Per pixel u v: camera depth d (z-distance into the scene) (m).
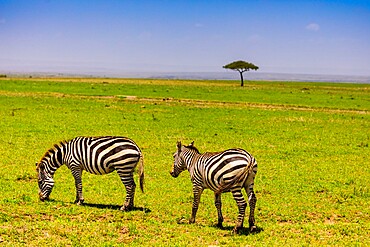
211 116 34.00
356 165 19.45
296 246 10.05
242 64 88.19
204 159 11.12
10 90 49.53
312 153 21.67
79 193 12.90
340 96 57.00
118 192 14.57
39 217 11.55
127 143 12.38
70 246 9.83
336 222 12.46
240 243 10.24
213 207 13.27
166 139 24.00
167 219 11.96
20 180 15.57
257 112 37.34
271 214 12.85
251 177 10.70
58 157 12.95
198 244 10.16
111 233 10.59
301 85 97.38
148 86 67.25
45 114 31.53
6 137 22.77
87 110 34.59
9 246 9.55
